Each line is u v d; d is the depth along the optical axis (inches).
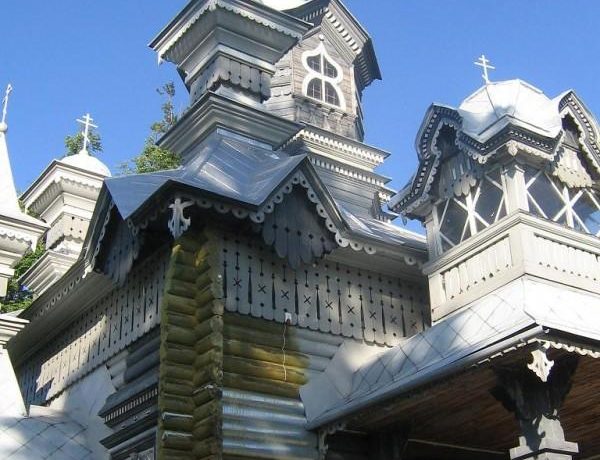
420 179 546.0
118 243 516.7
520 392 399.2
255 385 466.6
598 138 516.1
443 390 428.8
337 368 506.3
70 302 611.5
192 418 444.5
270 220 485.4
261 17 658.8
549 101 512.1
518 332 378.9
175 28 679.1
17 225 639.1
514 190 482.3
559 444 388.2
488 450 572.1
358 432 500.1
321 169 791.7
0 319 602.5
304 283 512.4
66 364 629.9
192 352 456.8
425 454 544.4
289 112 796.0
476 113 511.8
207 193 458.0
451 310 501.0
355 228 535.2
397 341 539.2
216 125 602.9
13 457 523.8
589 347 390.9
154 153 1191.6
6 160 685.3
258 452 451.2
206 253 471.8
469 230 513.3
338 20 853.8
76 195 850.1
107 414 529.3
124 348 540.1
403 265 548.1
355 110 850.8
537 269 459.2
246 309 476.7
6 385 585.9
